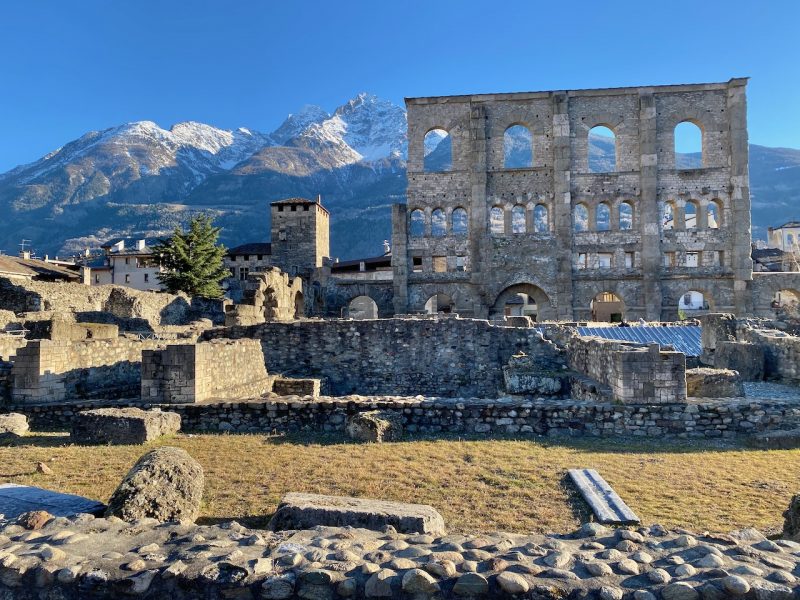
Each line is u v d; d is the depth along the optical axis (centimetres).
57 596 477
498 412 1334
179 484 760
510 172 4928
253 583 457
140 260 8969
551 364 2209
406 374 2442
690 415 1300
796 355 1881
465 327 2422
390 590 445
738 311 4597
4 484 873
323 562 483
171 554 510
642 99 4747
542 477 973
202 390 1496
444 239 5019
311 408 1356
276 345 2517
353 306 6731
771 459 1095
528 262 4878
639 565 477
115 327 2284
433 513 712
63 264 9131
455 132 5044
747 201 4647
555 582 446
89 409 1438
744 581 430
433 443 1212
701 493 899
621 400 1346
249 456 1101
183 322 4275
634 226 4844
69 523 596
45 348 1528
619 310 6875
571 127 4878
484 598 440
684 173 4741
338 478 966
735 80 4675
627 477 979
